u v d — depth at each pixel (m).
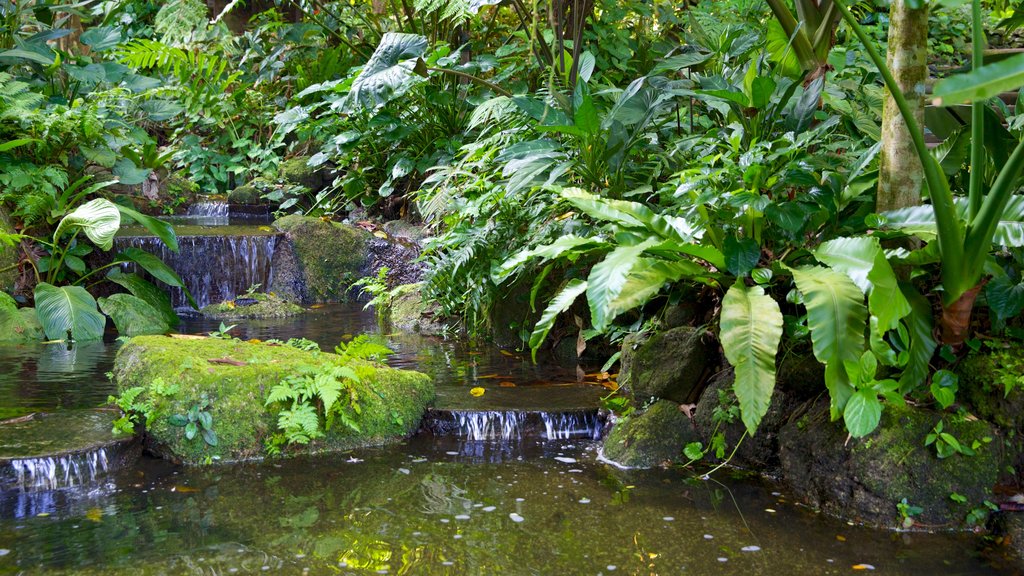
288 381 3.38
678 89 4.16
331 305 7.20
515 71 7.05
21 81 7.30
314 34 9.83
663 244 2.88
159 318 5.98
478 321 5.55
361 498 2.80
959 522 2.57
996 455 2.68
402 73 5.55
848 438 2.72
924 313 2.77
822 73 3.68
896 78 2.85
